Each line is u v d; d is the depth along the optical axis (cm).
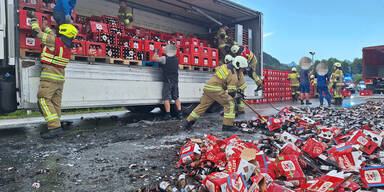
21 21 419
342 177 175
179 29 994
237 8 826
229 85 456
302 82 1115
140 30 775
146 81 575
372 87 1736
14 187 220
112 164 280
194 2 821
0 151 329
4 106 408
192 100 686
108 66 507
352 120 566
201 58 706
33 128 498
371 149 292
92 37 569
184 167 264
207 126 534
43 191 212
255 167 205
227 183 176
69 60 454
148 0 819
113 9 824
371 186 202
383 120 568
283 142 334
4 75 437
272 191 174
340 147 257
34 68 421
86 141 388
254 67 716
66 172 255
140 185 224
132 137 417
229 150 236
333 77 1075
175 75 610
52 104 414
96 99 488
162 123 568
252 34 918
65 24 420
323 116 599
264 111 831
